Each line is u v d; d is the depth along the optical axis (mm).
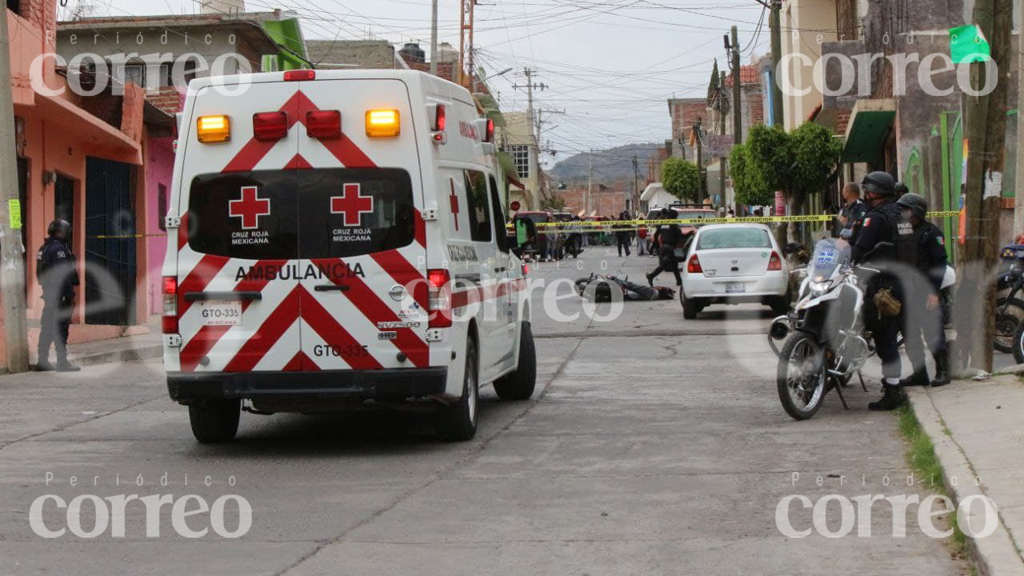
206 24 30734
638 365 14734
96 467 8820
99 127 20453
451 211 9430
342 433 10344
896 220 10562
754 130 32375
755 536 6387
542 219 47469
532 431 10094
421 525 6828
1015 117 19047
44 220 19891
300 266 8984
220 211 9094
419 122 9023
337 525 6875
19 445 9852
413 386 8930
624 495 7473
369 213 8984
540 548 6254
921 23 23078
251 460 9055
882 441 9031
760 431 9680
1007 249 13836
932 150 21422
